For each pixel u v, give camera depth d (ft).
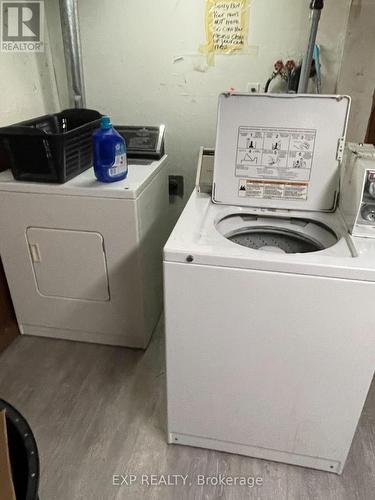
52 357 6.69
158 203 6.71
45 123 6.50
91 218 5.72
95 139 5.48
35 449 3.19
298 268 3.80
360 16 5.92
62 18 6.44
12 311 7.03
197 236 4.35
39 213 5.85
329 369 4.27
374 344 4.01
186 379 4.73
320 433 4.69
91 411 5.68
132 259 5.94
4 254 6.35
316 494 4.64
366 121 6.63
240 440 5.02
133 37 6.92
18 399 5.87
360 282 3.74
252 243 5.64
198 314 4.28
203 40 6.73
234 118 5.12
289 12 6.30
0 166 6.27
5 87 6.31
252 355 4.39
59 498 4.56
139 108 7.50
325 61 6.47
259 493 4.65
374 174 4.15
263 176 5.25
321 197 5.21
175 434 5.17
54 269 6.32
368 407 5.76
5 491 2.96
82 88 7.04
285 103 4.98
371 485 4.74
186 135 7.56
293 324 4.10
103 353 6.77
